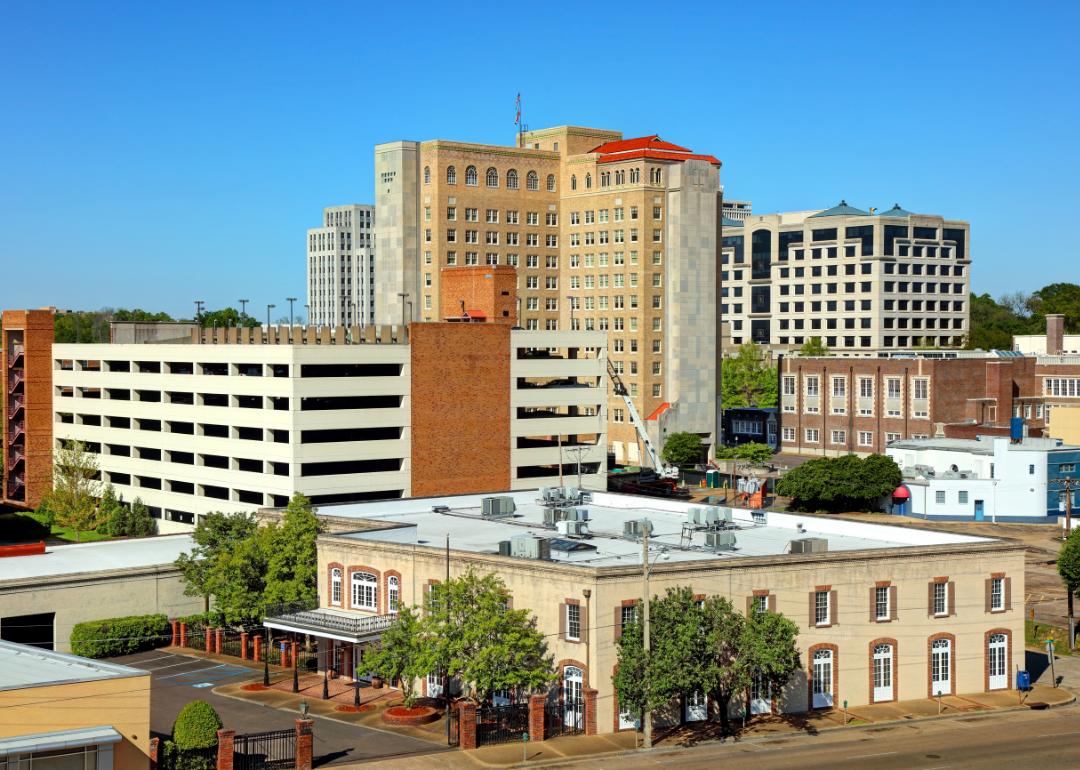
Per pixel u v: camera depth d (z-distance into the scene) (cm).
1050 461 10856
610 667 5091
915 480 11056
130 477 11219
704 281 15512
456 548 5978
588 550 5866
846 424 14962
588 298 16250
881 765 4606
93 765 4106
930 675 5753
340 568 6125
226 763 4428
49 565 6912
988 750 4844
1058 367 14325
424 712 5303
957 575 5794
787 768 4538
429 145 15775
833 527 6594
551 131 17150
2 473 13362
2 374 13012
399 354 9750
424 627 5244
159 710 5356
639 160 15338
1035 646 7019
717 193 15612
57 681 4066
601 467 11262
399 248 15862
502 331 10438
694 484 13888
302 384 9181
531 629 5219
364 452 9550
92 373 11625
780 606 5438
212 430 10475
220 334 11138
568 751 4797
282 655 6278
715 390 15712
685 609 5075
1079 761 4678
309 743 4531
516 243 16338
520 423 10625
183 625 6819
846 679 5566
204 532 6900
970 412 14050
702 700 5312
